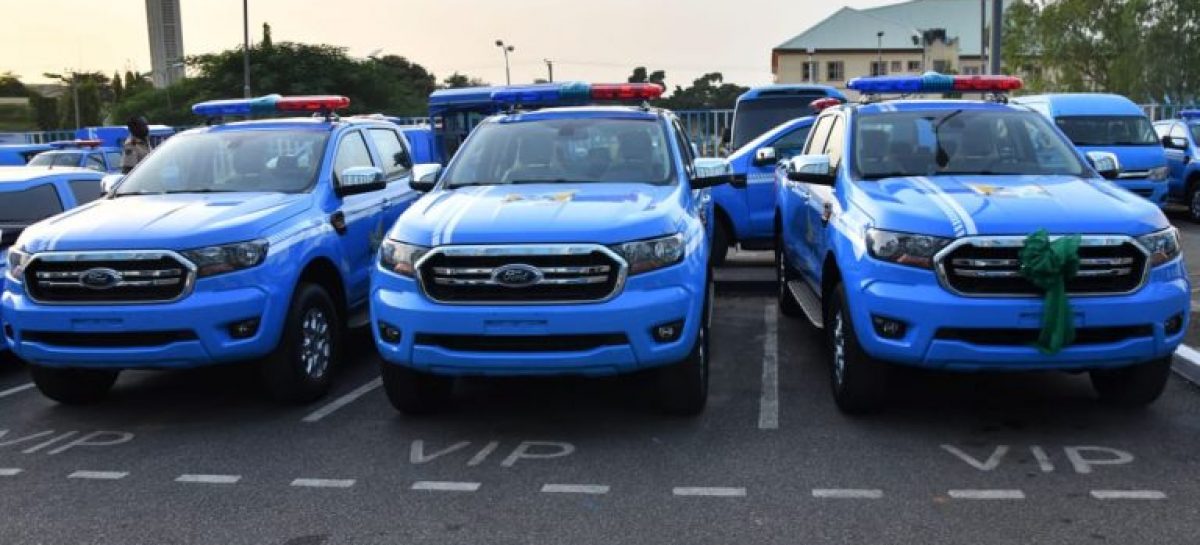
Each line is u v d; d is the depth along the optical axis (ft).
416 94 232.32
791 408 19.56
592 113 23.35
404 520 14.42
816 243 22.33
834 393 19.58
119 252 18.34
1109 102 50.37
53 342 18.83
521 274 16.57
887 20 296.51
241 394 21.77
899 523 13.88
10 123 325.01
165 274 18.40
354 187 23.27
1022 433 17.58
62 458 17.66
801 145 35.01
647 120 23.00
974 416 18.65
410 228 17.80
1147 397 18.06
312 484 15.97
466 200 18.99
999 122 21.76
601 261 16.63
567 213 17.49
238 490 15.79
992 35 55.72
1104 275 16.25
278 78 183.62
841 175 20.99
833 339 19.65
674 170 21.35
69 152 61.46
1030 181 19.24
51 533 14.28
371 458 17.17
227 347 18.67
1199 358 20.58
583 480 15.87
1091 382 20.21
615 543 13.46
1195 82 145.59
